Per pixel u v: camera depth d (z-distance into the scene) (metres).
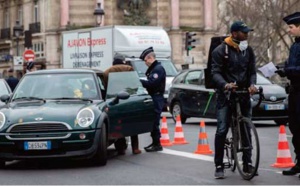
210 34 83.81
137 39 45.91
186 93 32.59
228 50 15.52
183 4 83.44
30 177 16.44
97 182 15.52
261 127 30.48
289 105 15.92
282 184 14.79
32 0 84.62
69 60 49.88
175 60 82.31
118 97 19.31
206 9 83.75
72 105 18.36
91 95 19.47
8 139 17.41
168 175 16.44
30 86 19.84
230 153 16.41
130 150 22.33
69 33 49.81
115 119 19.44
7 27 91.81
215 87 15.91
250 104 15.81
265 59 91.81
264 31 90.69
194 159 19.50
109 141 19.62
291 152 20.69
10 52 89.44
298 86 15.70
